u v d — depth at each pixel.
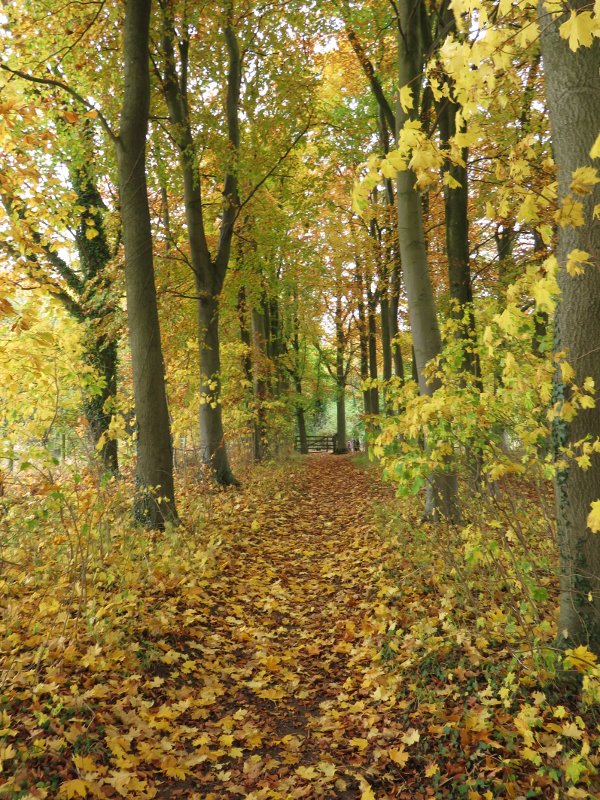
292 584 7.17
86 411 11.91
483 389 6.16
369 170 2.54
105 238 13.08
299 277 19.30
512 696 3.48
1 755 2.92
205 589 6.30
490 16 2.42
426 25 7.79
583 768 2.71
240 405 15.55
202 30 11.55
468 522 5.02
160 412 8.00
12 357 6.00
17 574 5.19
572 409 3.20
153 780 3.31
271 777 3.45
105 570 5.51
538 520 5.29
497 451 4.31
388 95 14.15
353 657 4.98
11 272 6.28
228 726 3.99
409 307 7.88
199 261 12.14
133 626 4.76
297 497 13.55
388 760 3.47
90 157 11.43
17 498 5.25
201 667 4.75
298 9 11.07
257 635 5.52
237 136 12.60
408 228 7.76
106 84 10.45
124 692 3.95
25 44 8.93
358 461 22.06
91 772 3.07
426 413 4.11
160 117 11.71
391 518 8.37
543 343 4.99
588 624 3.41
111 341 12.32
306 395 32.97
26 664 3.82
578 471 3.40
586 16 1.99
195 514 8.49
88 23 9.29
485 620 4.42
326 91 15.57
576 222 2.61
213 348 12.30
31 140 6.39
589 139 3.10
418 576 5.94
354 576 7.09
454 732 3.40
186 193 11.98
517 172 2.86
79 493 5.75
